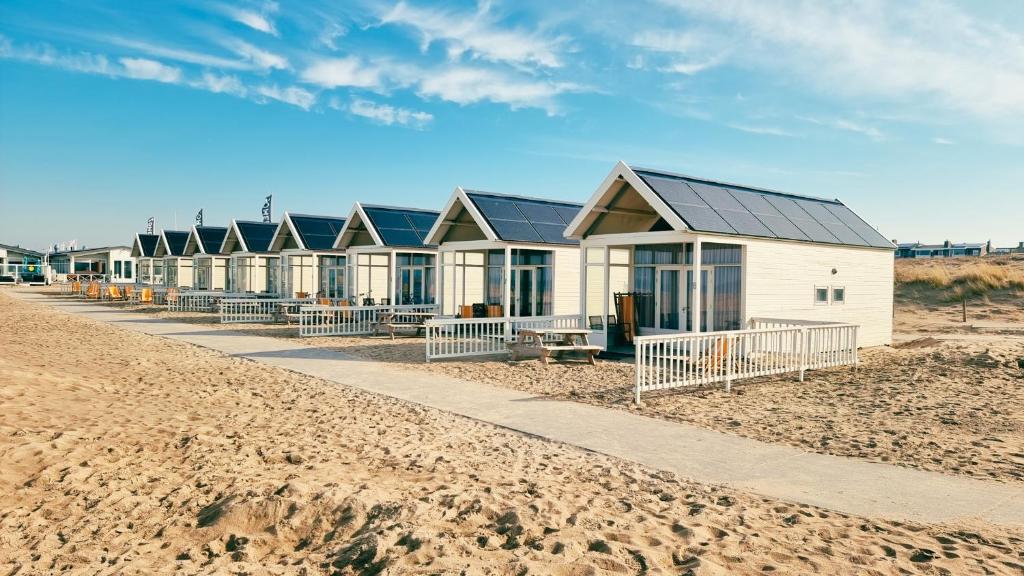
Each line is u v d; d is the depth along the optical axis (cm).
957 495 553
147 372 1170
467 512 485
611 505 518
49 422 701
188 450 657
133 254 4872
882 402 964
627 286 1689
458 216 2003
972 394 1015
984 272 3083
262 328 2195
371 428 785
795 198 1850
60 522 471
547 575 378
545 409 908
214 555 424
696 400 982
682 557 411
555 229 1933
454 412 888
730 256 1482
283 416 843
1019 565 409
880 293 1822
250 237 3322
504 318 1537
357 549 415
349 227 2584
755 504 529
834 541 447
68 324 2184
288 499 495
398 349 1636
